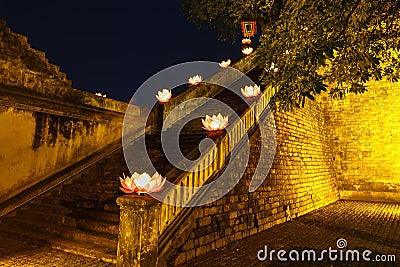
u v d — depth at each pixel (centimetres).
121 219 609
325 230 1116
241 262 735
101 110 1127
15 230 848
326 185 1909
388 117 2111
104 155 1130
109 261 677
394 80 777
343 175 2188
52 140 984
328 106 2303
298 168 1519
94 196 932
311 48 552
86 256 706
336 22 582
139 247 586
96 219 831
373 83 2184
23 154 907
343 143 2223
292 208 1351
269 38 663
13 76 890
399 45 716
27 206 938
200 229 787
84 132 1082
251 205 1041
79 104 1053
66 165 1026
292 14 609
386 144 2092
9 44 886
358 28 619
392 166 2050
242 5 916
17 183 893
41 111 948
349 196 2133
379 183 2069
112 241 731
